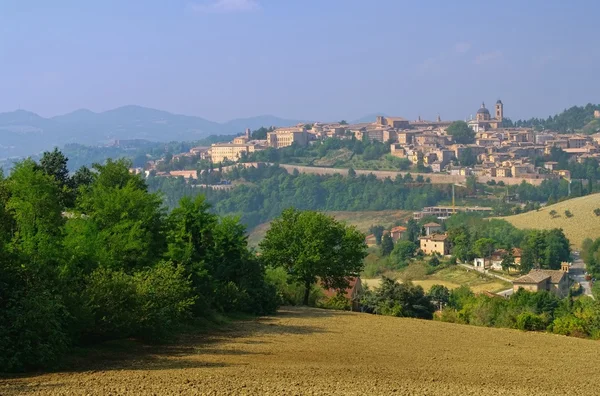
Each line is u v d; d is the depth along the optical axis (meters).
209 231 47.94
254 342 35.56
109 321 29.73
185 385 21.62
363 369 27.50
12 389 20.64
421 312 71.25
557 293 125.94
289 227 65.25
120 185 50.34
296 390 21.41
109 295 30.08
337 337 39.38
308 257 63.16
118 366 26.08
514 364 31.02
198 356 29.59
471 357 33.03
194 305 42.66
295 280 64.81
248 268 52.34
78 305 28.31
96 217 41.41
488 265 163.25
